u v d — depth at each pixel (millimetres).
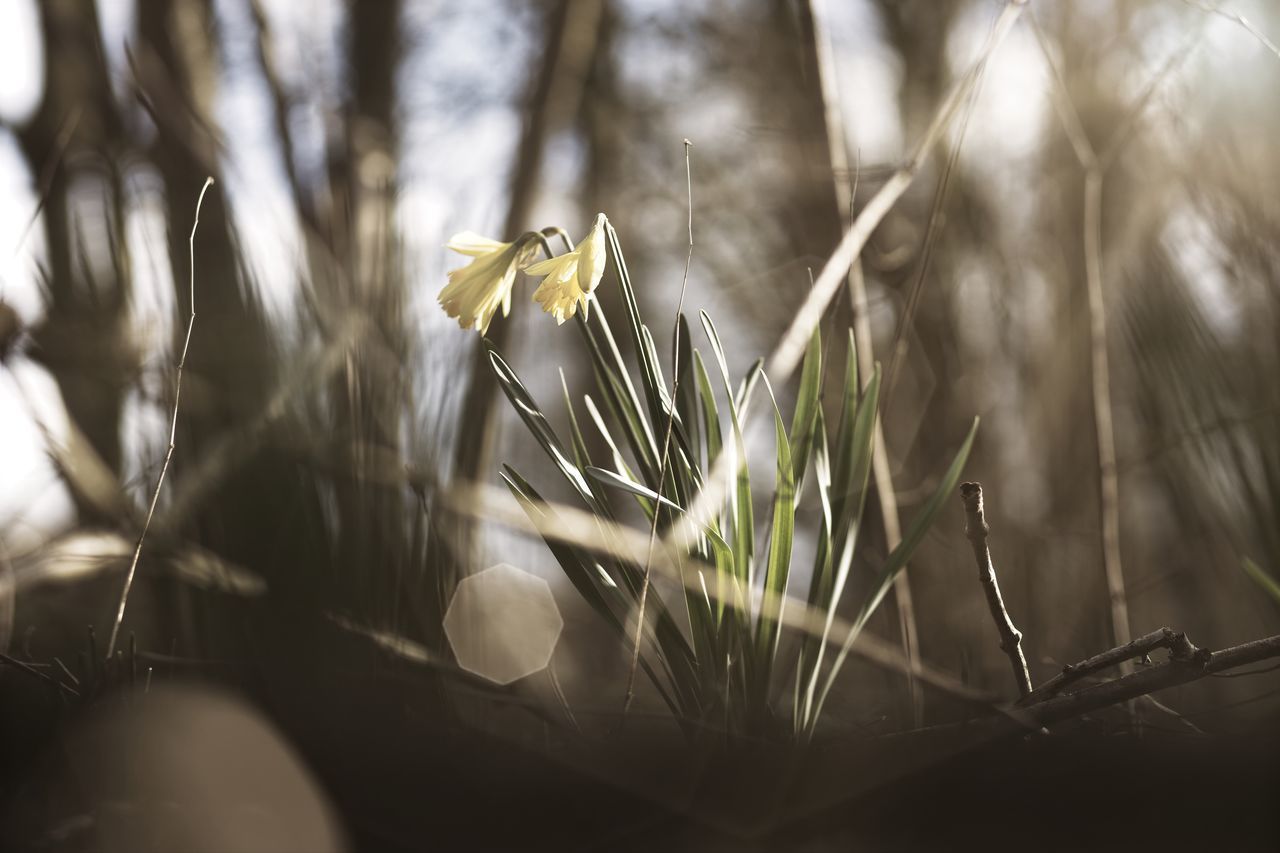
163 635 1211
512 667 1234
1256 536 1281
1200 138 1440
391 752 997
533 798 984
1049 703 1037
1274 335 1298
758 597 1139
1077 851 959
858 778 979
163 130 1541
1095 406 1424
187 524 1189
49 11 2148
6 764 1013
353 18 3480
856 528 1163
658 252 4941
